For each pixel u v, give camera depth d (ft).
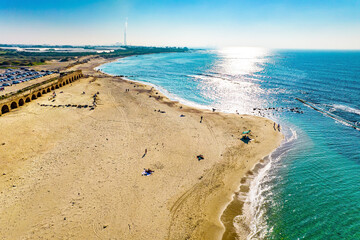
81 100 207.41
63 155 113.09
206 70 497.05
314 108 215.51
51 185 90.68
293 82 342.23
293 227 76.89
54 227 71.72
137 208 81.25
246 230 74.84
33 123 146.20
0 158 104.99
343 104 227.81
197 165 110.93
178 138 139.33
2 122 141.79
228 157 120.06
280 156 124.47
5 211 76.69
